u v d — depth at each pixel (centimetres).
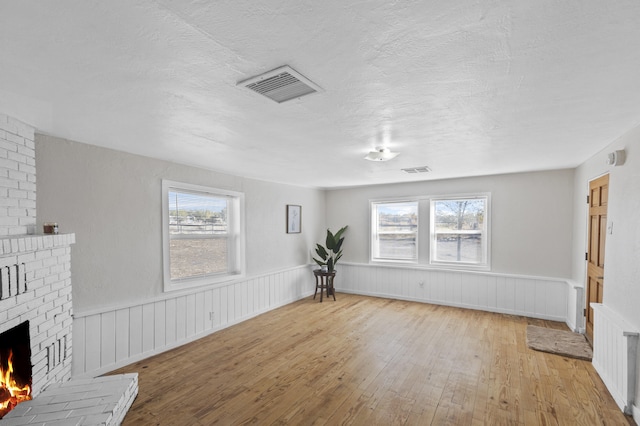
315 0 95
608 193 280
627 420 214
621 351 229
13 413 197
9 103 180
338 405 234
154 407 232
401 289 558
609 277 275
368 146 287
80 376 269
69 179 267
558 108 191
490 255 482
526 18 104
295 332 394
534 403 235
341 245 627
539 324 417
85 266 277
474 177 493
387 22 106
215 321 399
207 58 131
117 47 121
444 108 190
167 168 351
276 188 525
